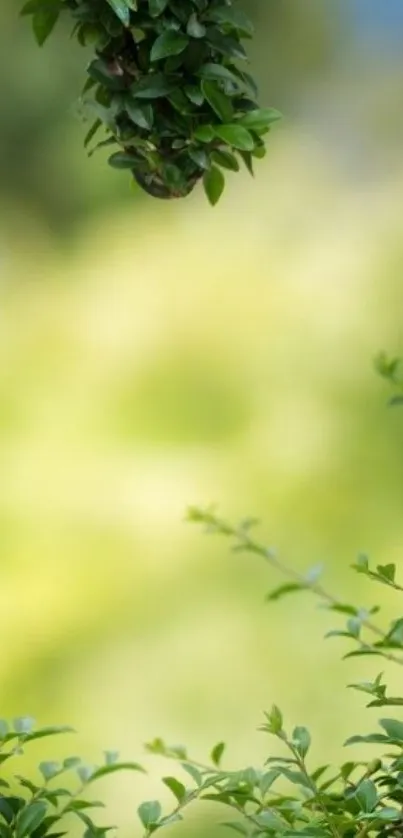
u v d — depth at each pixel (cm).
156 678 539
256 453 589
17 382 629
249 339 614
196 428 601
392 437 586
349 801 200
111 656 550
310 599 534
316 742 495
